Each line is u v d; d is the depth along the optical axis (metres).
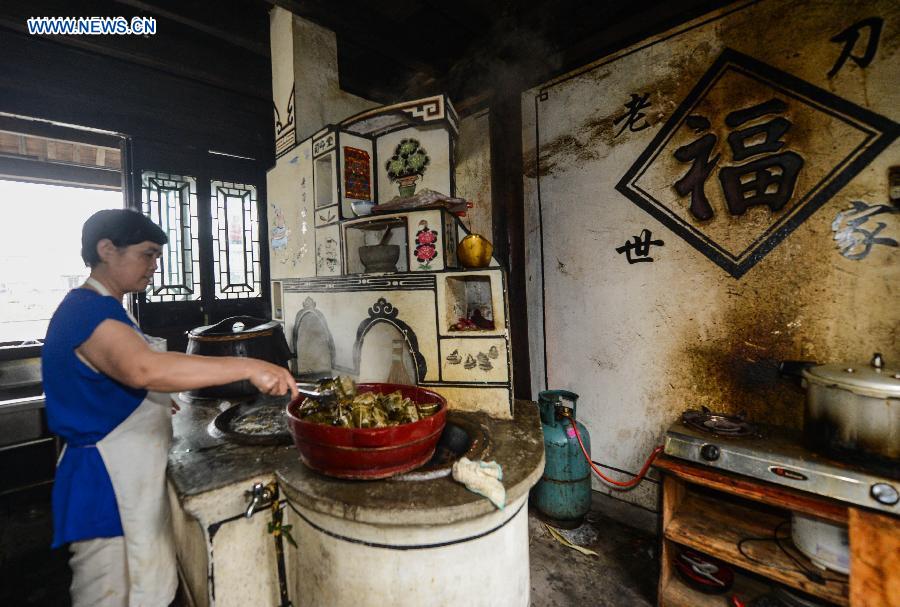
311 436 1.50
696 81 2.48
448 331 2.28
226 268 3.99
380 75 3.91
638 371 2.80
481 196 3.59
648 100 2.67
